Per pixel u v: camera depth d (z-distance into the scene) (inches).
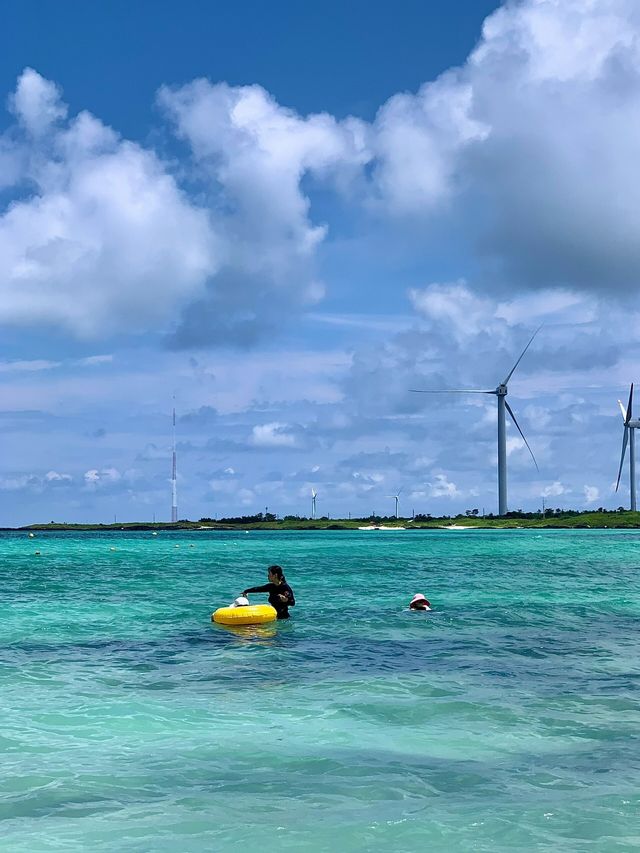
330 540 4468.5
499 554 2465.6
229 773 301.9
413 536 5821.9
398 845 231.5
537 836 237.6
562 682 469.4
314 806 265.1
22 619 784.3
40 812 260.2
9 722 380.8
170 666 528.1
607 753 327.0
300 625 731.4
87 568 1686.8
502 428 6939.0
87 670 513.0
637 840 234.7
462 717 387.5
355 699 427.2
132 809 262.8
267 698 430.3
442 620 764.6
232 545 3452.3
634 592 1081.4
